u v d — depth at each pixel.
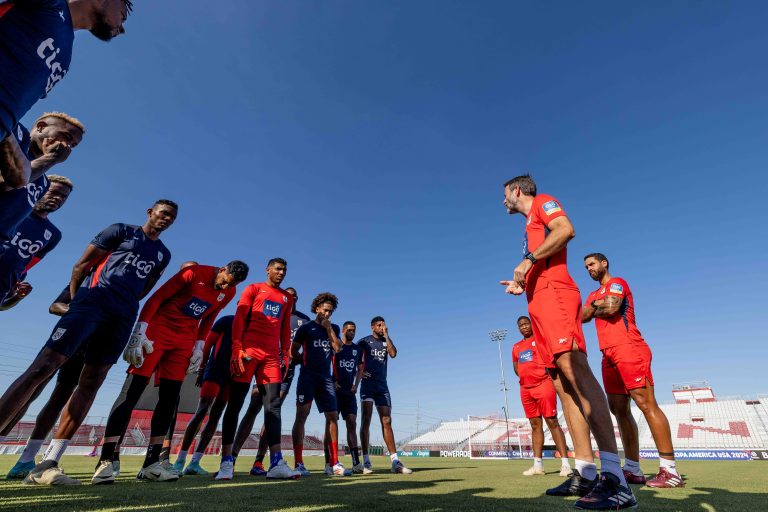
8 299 3.20
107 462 2.97
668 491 3.12
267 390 4.08
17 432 19.47
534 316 2.35
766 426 30.41
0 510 1.70
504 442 38.81
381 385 6.08
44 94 1.28
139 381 3.27
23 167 1.28
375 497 2.40
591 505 1.95
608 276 4.24
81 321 2.65
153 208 3.32
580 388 2.11
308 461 9.67
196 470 4.70
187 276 3.68
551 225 2.32
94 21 1.38
